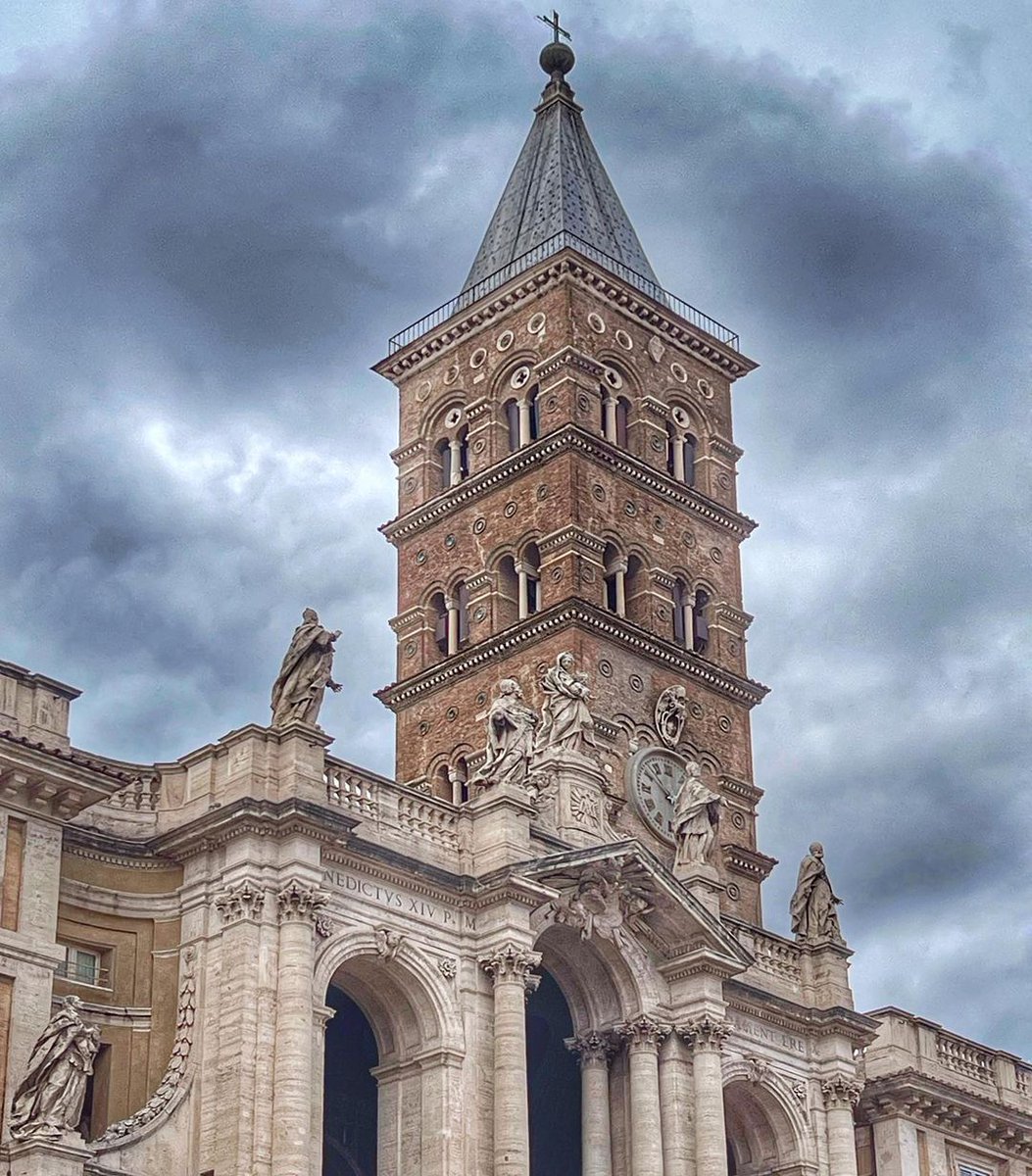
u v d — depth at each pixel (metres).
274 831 65.38
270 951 64.25
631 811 94.94
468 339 107.62
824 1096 79.62
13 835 62.28
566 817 75.12
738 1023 77.88
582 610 96.50
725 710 102.38
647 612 100.94
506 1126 67.06
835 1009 79.94
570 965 74.00
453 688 100.19
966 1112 87.62
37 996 60.97
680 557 104.12
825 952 81.25
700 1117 72.50
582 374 102.62
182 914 65.88
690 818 79.31
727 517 106.81
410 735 100.94
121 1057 64.38
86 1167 59.53
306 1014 63.47
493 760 74.81
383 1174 67.44
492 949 69.50
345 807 68.75
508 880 69.56
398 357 109.69
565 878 71.88
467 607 102.56
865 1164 85.88
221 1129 61.94
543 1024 78.06
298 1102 62.19
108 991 65.06
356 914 67.19
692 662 100.94
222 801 66.62
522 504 101.19
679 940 74.50
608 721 95.88
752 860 99.44
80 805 63.72
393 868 68.31
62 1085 57.84
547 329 104.06
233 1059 62.53
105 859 66.25
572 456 100.12
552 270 104.12
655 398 106.06
